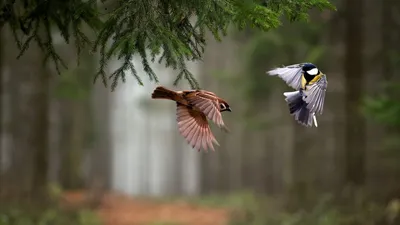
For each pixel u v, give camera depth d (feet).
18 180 74.64
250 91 84.89
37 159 74.33
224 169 147.33
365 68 69.21
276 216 66.80
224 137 141.59
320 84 14.20
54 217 63.46
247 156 142.10
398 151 67.41
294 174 73.15
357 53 63.41
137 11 17.17
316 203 66.54
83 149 127.85
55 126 112.78
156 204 97.81
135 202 98.94
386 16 66.03
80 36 19.21
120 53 16.74
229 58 126.11
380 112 45.34
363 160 62.59
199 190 150.20
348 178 62.80
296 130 74.28
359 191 59.93
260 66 79.66
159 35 16.80
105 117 150.92
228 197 108.17
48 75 75.87
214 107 13.55
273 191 132.05
